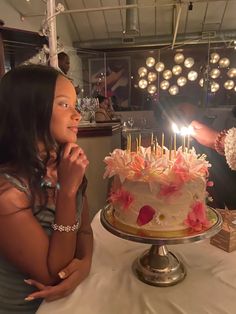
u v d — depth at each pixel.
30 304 0.90
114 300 0.79
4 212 0.77
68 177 0.80
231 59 6.74
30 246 0.78
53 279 0.82
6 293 0.89
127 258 1.02
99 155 2.53
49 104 0.81
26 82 0.81
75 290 0.83
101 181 2.56
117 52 6.97
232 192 1.68
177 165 0.89
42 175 0.86
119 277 0.90
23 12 4.41
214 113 5.95
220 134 1.32
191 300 0.79
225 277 0.89
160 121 2.24
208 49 6.45
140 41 6.44
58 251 0.81
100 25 6.27
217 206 1.67
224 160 1.67
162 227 0.88
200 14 5.88
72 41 6.59
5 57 3.70
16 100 0.82
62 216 0.81
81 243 1.01
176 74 6.40
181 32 6.34
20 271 0.88
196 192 0.90
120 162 0.95
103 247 1.09
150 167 0.88
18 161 0.84
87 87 6.54
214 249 1.06
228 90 6.82
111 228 0.92
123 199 0.93
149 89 6.66
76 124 0.87
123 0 5.47
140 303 0.78
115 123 2.88
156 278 0.87
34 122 0.82
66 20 6.09
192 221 0.88
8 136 0.85
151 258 0.93
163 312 0.74
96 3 5.55
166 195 0.86
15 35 3.70
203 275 0.90
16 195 0.79
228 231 1.03
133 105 7.23
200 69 6.85
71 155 0.81
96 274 0.92
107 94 6.57
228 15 5.91
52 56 1.75
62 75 0.87
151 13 5.89
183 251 1.05
